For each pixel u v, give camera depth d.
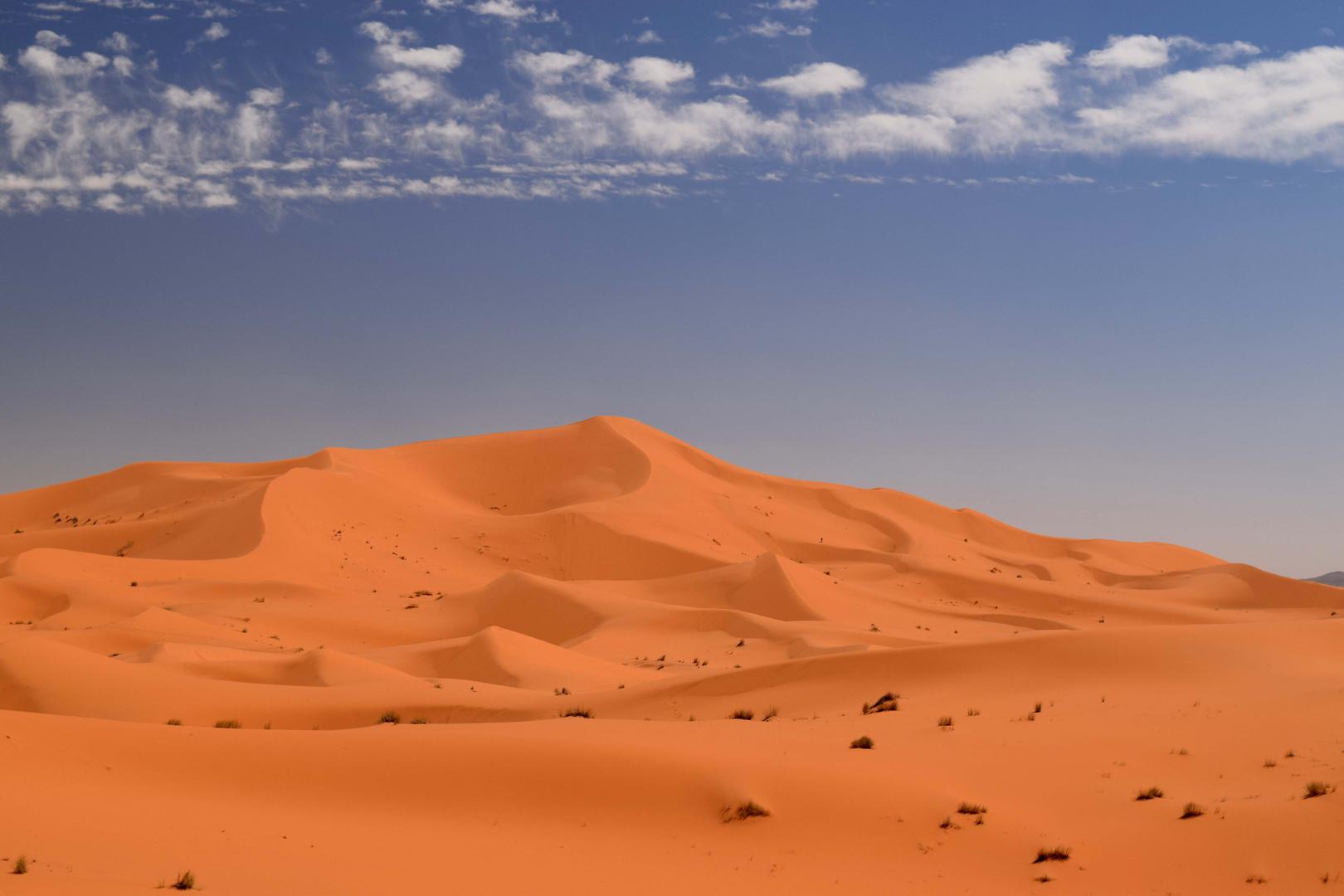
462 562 133.88
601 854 20.66
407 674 58.41
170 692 46.94
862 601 110.06
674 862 20.36
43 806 20.39
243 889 16.52
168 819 20.77
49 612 86.88
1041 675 44.12
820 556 156.75
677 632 87.06
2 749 23.39
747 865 20.36
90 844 18.53
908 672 46.38
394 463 175.00
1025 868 20.69
